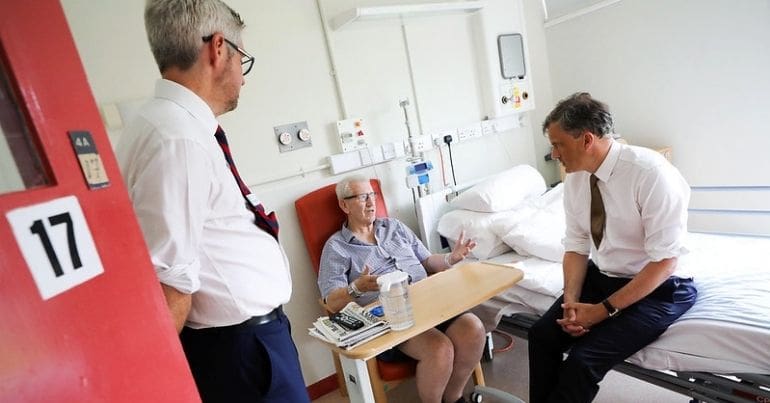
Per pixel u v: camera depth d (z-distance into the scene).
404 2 2.50
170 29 0.87
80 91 0.48
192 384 0.58
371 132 2.43
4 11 0.42
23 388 0.38
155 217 0.75
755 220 2.43
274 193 2.11
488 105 2.90
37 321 0.40
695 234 1.96
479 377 1.85
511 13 2.85
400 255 2.06
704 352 1.24
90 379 0.44
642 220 1.38
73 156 0.46
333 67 2.26
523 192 2.51
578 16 2.97
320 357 2.26
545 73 3.27
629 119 2.88
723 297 1.37
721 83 2.38
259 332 0.95
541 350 1.50
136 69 1.75
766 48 2.18
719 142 2.48
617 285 1.51
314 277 2.23
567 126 1.39
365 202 2.00
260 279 0.97
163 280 0.76
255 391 0.95
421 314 1.34
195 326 0.92
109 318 0.48
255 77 2.05
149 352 0.52
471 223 2.28
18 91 0.42
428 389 1.55
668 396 1.71
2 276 0.38
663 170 1.33
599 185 1.48
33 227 0.41
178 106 0.87
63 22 0.47
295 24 2.15
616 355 1.31
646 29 2.63
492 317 1.87
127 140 0.85
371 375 1.56
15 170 0.43
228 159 1.00
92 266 0.47
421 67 2.61
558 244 1.97
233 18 0.96
